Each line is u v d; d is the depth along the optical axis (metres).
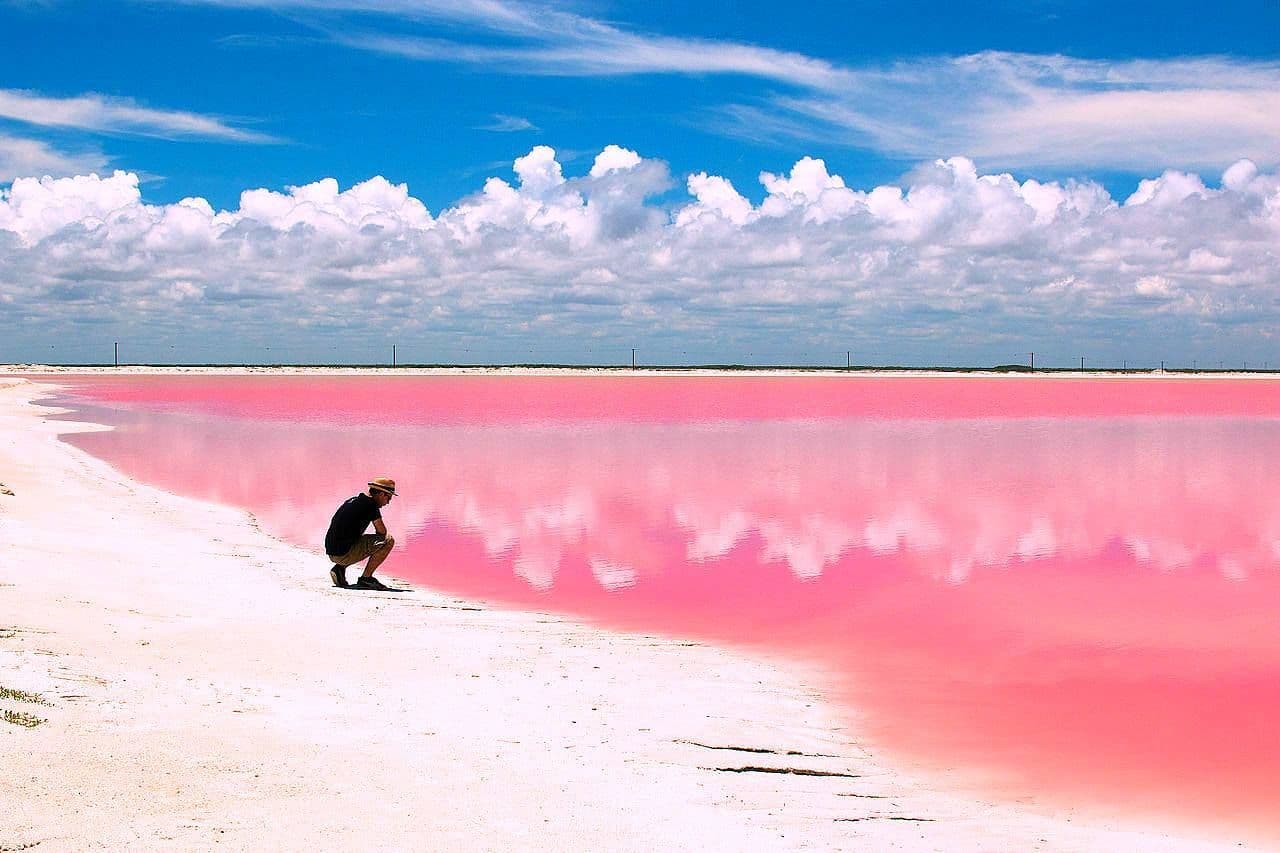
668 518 24.92
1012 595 16.94
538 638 13.15
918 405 85.00
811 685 11.76
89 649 10.12
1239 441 49.72
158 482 29.94
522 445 44.69
